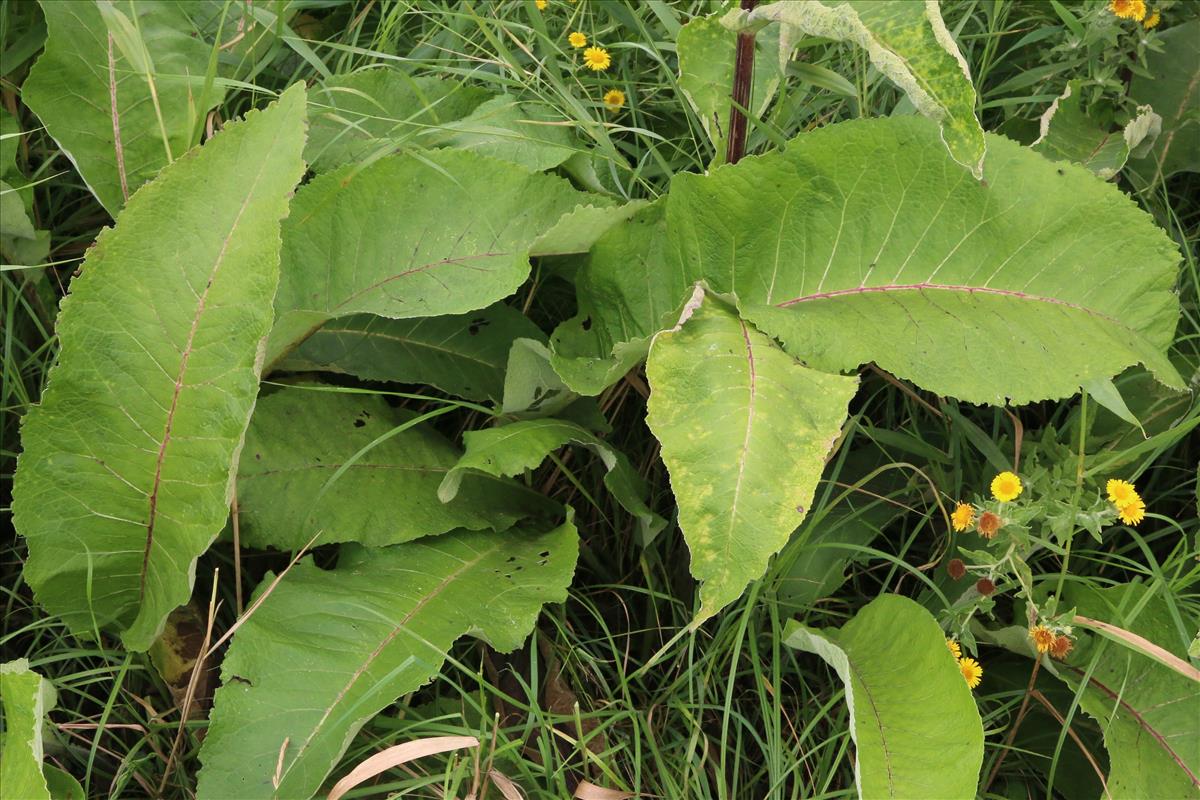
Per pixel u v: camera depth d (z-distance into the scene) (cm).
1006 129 171
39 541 140
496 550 151
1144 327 147
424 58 168
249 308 136
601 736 150
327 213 149
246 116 139
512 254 149
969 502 160
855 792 148
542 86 166
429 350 158
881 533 158
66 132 151
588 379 150
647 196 166
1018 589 152
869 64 167
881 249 148
